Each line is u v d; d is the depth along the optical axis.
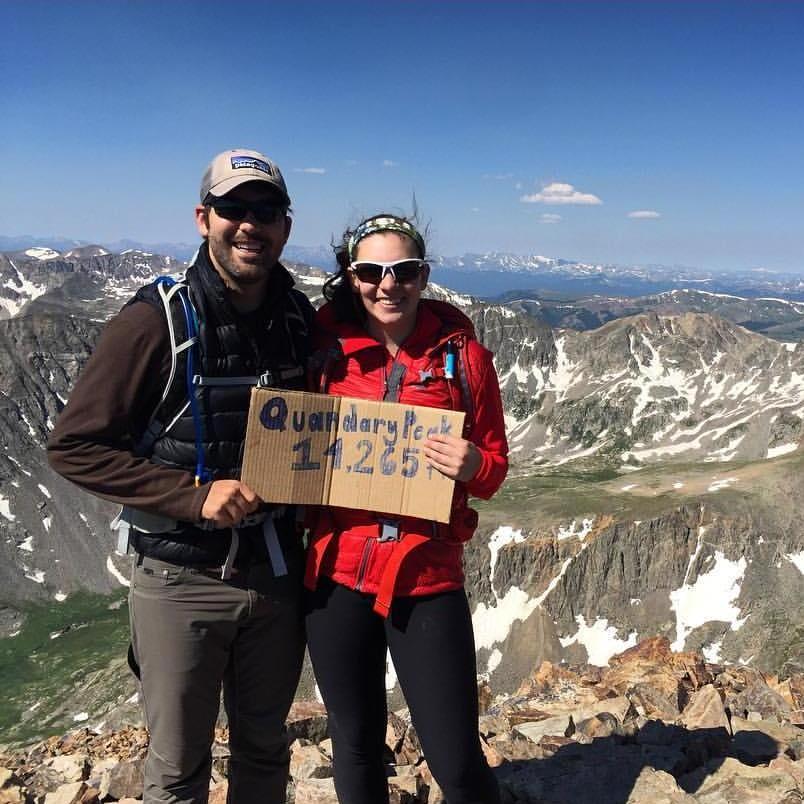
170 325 1.43
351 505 1.53
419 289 1.57
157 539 1.51
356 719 1.57
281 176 1.51
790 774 2.16
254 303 1.55
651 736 2.55
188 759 1.60
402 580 1.51
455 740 1.49
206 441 1.49
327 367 1.60
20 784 2.59
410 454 1.53
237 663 1.65
